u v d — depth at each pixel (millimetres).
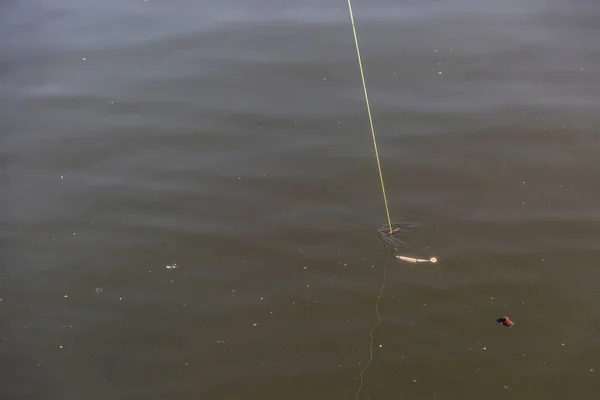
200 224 4250
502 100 4996
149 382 3473
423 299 3766
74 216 4344
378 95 5098
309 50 5547
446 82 5180
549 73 5203
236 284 3902
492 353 3496
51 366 3561
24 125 5004
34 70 5496
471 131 4766
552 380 3369
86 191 4508
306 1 6148
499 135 4723
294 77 5297
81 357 3598
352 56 5457
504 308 3697
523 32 5609
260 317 3734
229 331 3676
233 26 5879
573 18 5746
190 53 5598
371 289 3834
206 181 4523
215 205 4367
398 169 4523
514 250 3980
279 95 5148
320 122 4906
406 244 4051
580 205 4211
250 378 3461
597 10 5801
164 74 5402
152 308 3812
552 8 5871
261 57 5504
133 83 5336
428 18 5848
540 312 3666
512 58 5363
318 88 5188
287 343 3604
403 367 3461
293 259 4016
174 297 3859
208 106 5090
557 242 4012
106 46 5715
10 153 4789
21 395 3441
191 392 3420
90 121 5016
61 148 4812
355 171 4531
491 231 4098
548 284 3795
